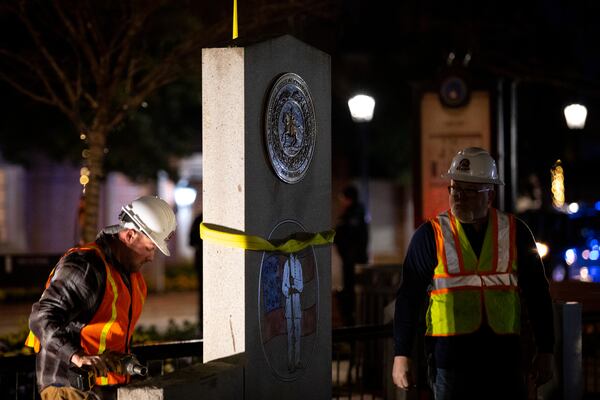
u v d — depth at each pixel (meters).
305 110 9.55
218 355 8.42
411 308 8.62
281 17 19.92
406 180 47.78
